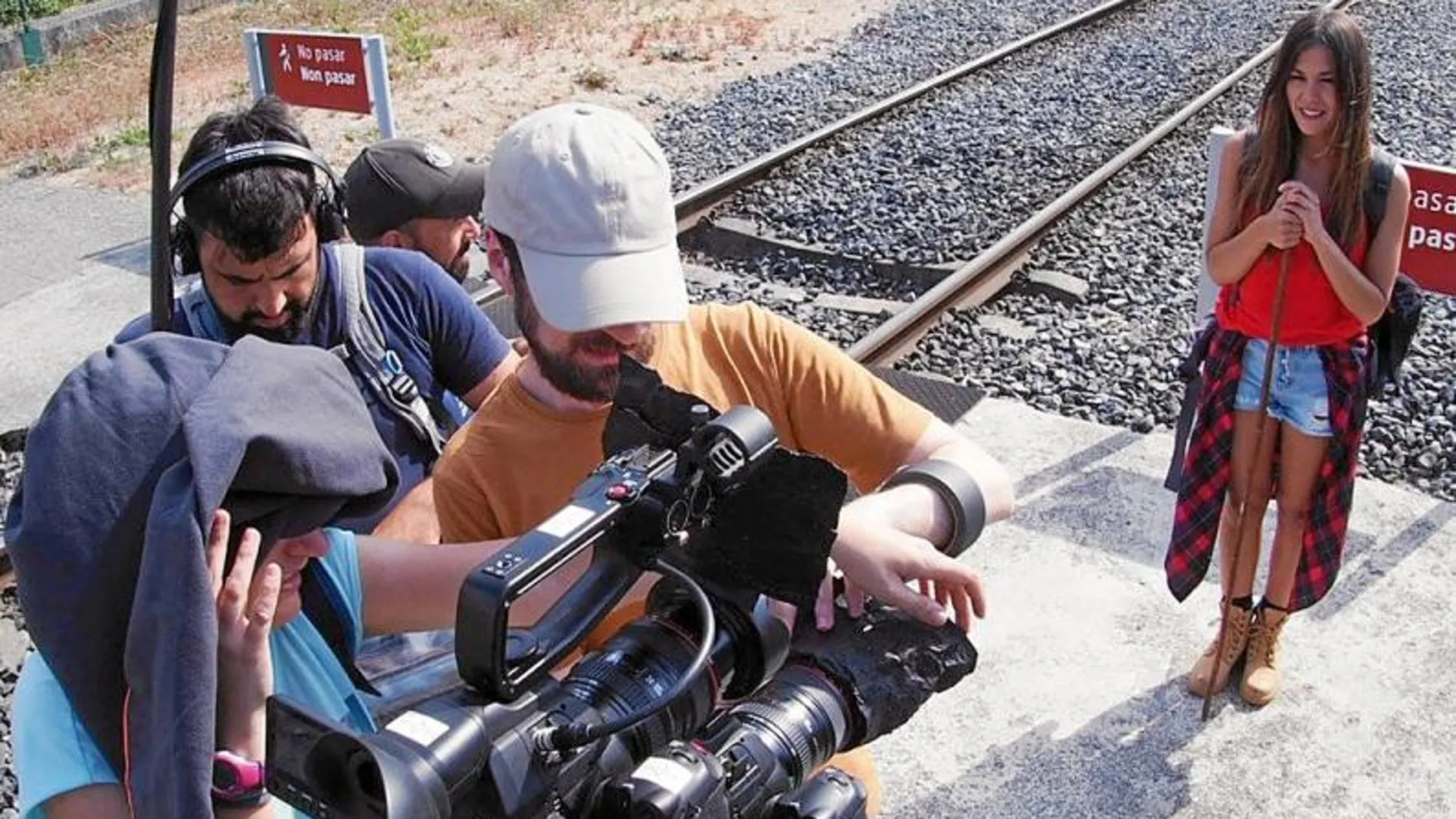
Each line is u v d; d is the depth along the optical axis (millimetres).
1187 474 3520
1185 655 3797
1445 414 5082
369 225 3703
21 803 1557
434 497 2168
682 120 9875
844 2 13648
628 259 1876
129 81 12461
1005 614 3988
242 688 1469
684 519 1495
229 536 1466
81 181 9586
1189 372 3639
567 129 1904
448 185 3686
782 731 1611
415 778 1240
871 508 1864
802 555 1552
